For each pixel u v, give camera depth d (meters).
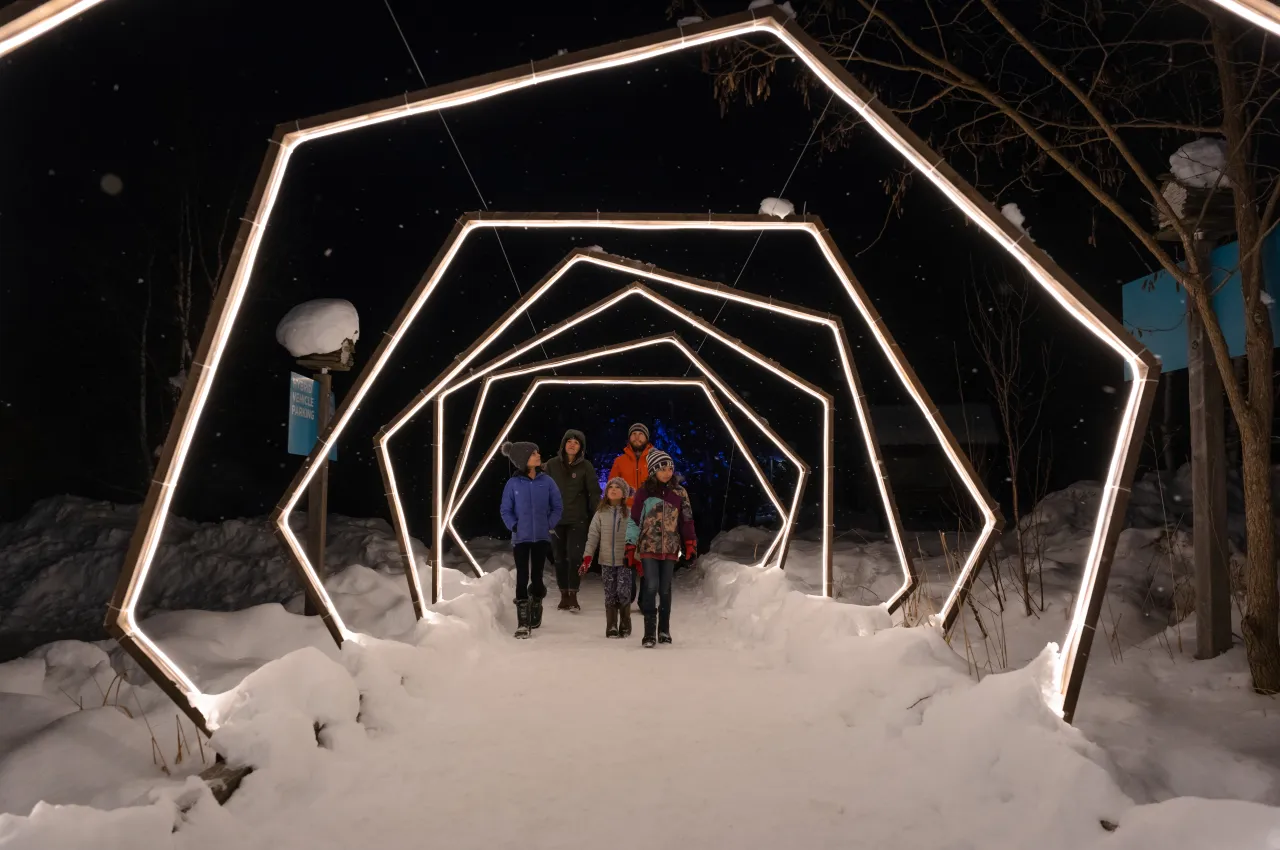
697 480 27.20
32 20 3.14
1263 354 5.83
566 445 11.42
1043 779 3.69
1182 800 3.14
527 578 9.16
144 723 4.79
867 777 4.28
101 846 2.96
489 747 4.78
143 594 14.00
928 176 4.68
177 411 4.03
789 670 6.90
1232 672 6.02
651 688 6.25
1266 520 5.73
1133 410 4.35
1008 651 7.56
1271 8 3.07
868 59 7.14
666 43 4.57
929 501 24.27
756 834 3.58
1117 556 9.96
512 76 4.51
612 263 8.56
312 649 4.79
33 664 5.59
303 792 3.95
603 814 3.80
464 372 11.98
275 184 4.31
